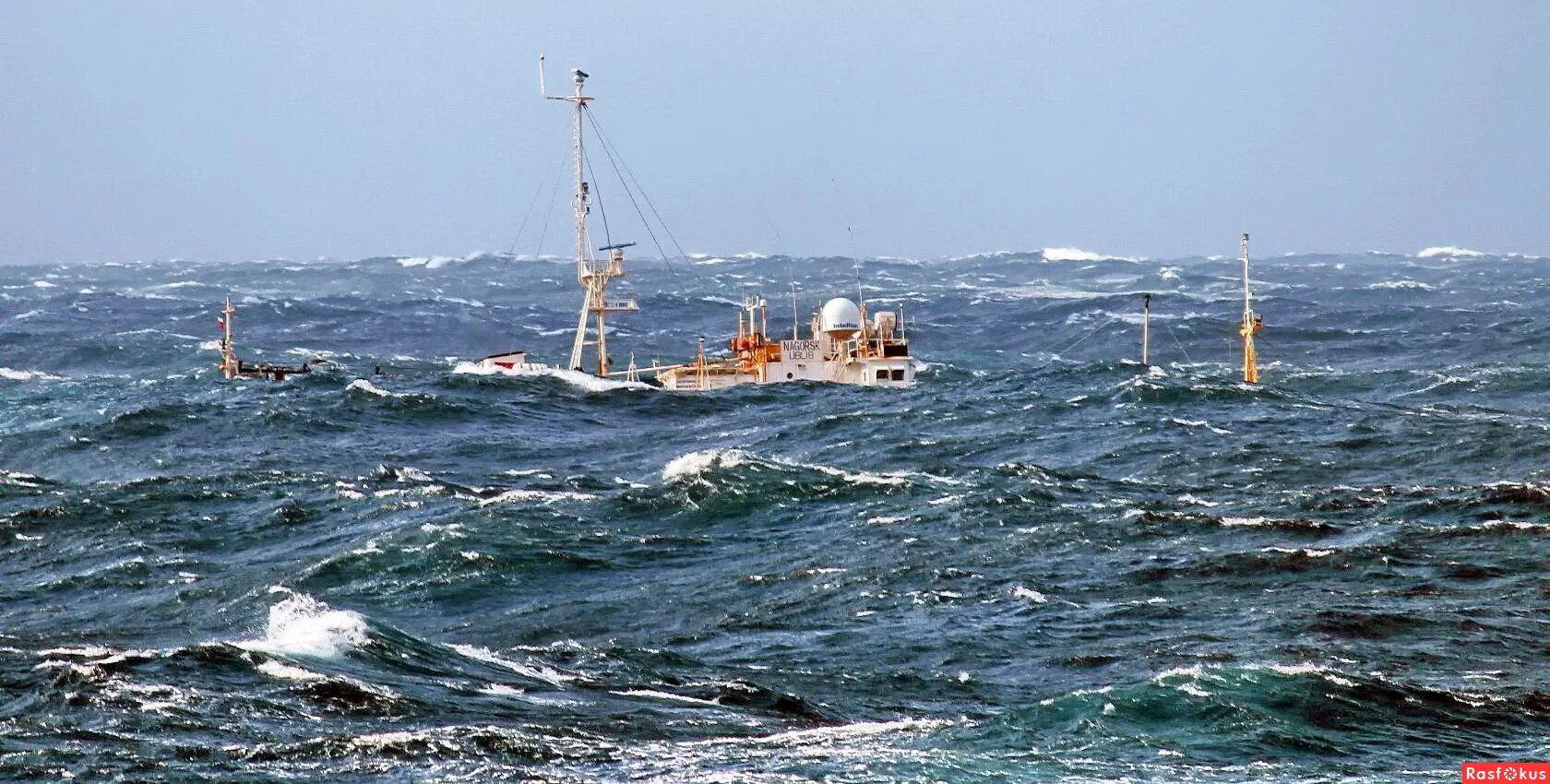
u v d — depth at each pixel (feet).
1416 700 303.27
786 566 444.96
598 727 289.74
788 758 271.49
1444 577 409.90
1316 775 266.57
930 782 260.21
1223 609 388.37
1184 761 271.49
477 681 322.14
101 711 286.05
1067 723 287.07
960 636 373.20
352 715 290.15
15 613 419.95
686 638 381.60
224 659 317.63
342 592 433.48
